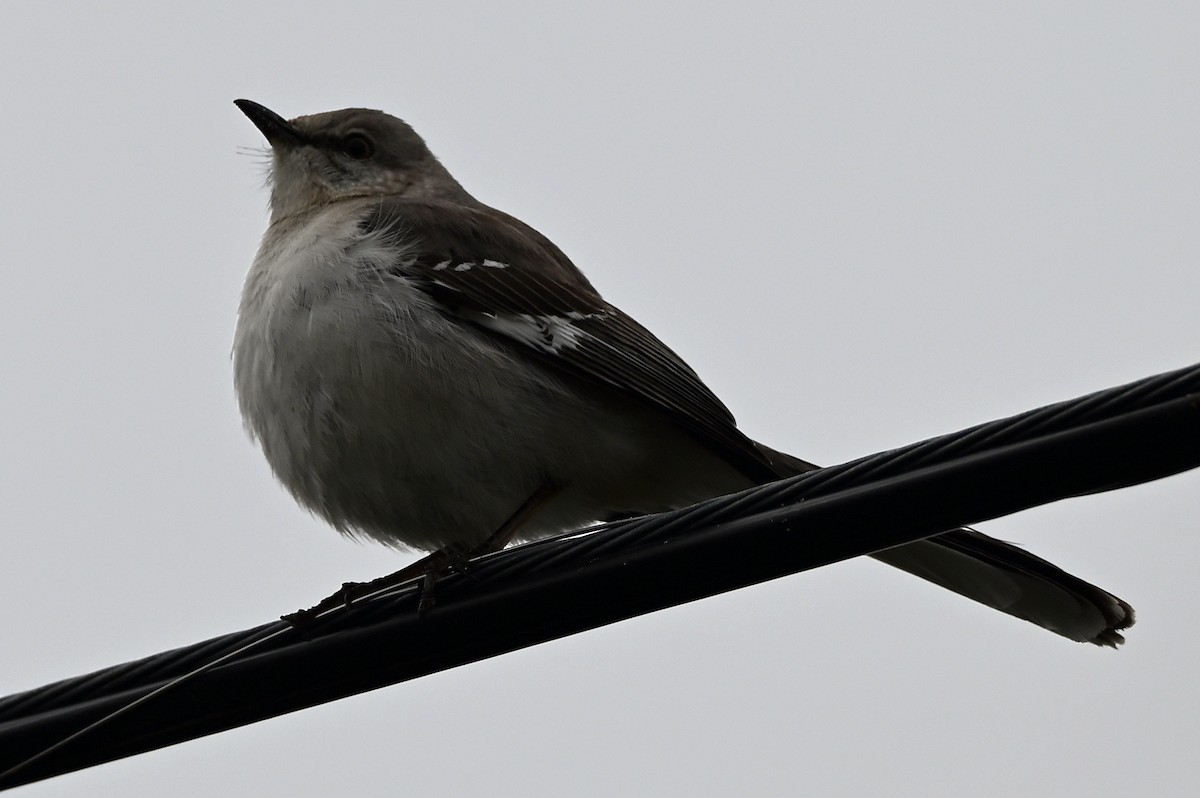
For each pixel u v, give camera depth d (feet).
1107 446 24.48
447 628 29.48
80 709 29.73
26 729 29.73
